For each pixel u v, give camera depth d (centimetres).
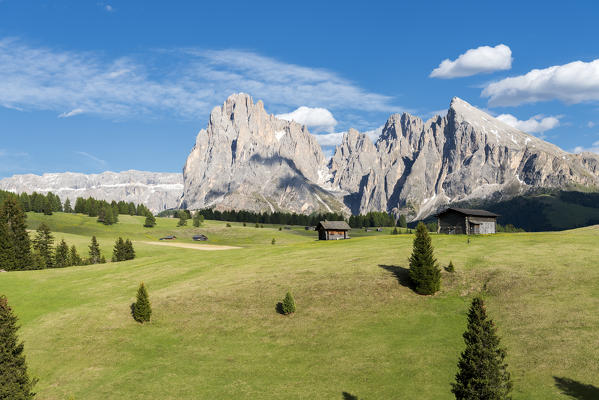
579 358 3566
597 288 4834
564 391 3186
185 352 4509
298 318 5091
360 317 4981
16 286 7038
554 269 5531
